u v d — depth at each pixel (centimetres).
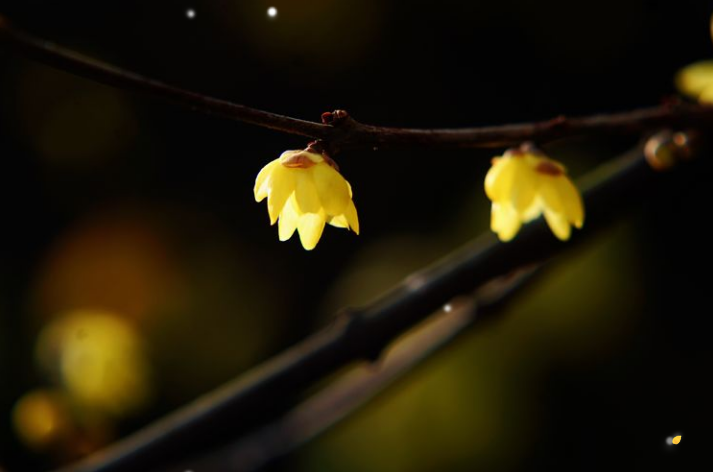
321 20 81
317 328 86
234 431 58
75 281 92
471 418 73
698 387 76
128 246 92
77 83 91
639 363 76
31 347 92
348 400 63
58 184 94
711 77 60
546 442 74
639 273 76
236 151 88
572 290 75
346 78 82
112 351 75
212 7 82
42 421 70
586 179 60
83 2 85
